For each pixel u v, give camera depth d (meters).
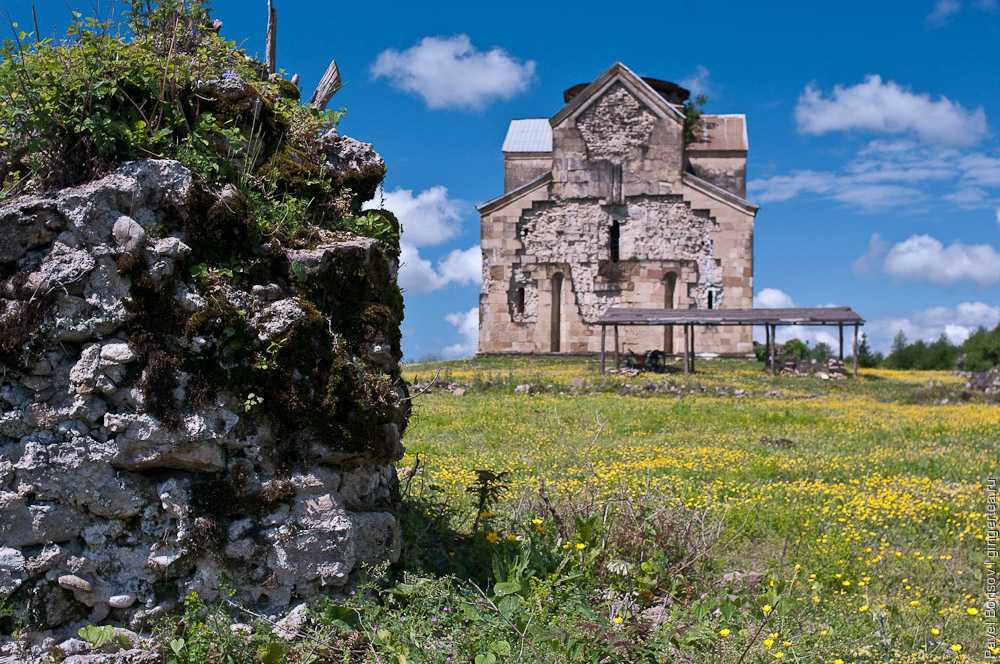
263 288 5.07
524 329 42.06
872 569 7.39
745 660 5.03
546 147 48.47
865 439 16.36
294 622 4.75
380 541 5.29
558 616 5.26
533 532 6.89
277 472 4.91
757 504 9.46
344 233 5.91
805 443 15.57
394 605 5.18
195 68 5.81
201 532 4.66
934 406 23.86
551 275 41.97
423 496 7.91
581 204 41.88
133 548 4.64
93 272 4.62
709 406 22.41
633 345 41.06
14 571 4.44
